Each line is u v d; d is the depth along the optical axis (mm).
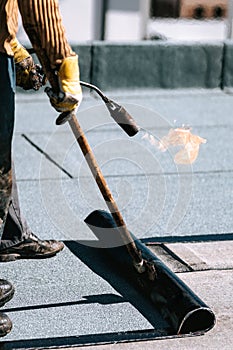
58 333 5301
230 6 16062
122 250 6129
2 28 5094
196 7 16047
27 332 5301
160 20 15914
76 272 6211
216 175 8867
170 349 5078
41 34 5039
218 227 7312
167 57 12188
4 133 5199
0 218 5457
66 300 5758
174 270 6223
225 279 6102
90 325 5422
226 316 5531
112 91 12047
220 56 12453
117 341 5145
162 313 5492
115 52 11914
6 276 6090
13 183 6195
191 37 16141
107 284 6023
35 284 5988
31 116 10898
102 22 15594
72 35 15586
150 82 12227
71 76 5125
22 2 4988
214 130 10617
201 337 5238
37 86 6000
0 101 5145
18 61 5910
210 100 12047
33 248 6371
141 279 5762
